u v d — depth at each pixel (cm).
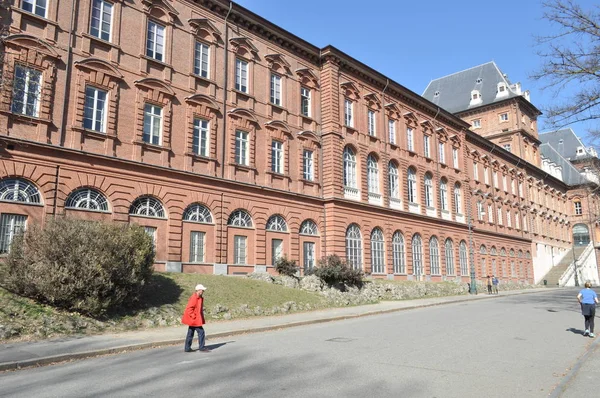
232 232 2886
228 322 1909
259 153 3150
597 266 8419
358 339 1498
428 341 1441
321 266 3042
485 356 1190
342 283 3095
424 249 4466
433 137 4944
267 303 2286
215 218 2792
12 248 1703
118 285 1728
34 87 2170
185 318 1322
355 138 3850
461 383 905
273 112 3306
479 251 5553
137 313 1786
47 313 1564
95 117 2388
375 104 4159
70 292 1591
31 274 1582
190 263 2631
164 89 2672
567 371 1008
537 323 1959
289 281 2823
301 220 3338
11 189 2061
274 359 1161
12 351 1231
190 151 2738
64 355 1202
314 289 2814
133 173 2458
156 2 2719
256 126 3161
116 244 1744
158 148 2600
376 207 3878
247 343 1453
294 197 3309
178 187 2641
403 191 4316
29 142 2091
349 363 1098
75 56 2338
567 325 1894
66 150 2209
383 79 4181
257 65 3244
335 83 3716
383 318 2233
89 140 2327
